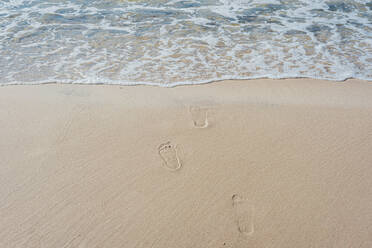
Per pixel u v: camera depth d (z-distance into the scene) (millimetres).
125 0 6992
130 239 2189
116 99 3855
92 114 3512
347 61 5020
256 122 3490
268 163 2902
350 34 5848
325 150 3090
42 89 4023
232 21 6250
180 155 2967
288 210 2443
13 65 4570
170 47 5293
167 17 6324
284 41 5570
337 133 3346
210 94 4066
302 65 4891
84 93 3975
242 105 3820
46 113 3494
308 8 6895
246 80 4469
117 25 5941
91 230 2234
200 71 4648
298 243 2205
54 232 2209
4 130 3182
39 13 6242
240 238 2223
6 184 2562
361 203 2520
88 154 2924
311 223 2348
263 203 2498
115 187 2586
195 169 2811
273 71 4711
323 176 2771
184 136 3221
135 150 3002
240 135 3266
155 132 3258
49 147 2984
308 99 4023
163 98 3924
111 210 2387
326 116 3643
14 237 2166
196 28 5934
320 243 2211
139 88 4164
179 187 2619
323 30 5977
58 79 4281
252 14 6566
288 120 3543
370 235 2275
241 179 2717
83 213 2350
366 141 3232
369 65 4922
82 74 4434
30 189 2529
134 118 3469
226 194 2568
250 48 5324
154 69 4656
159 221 2324
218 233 2254
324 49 5348
